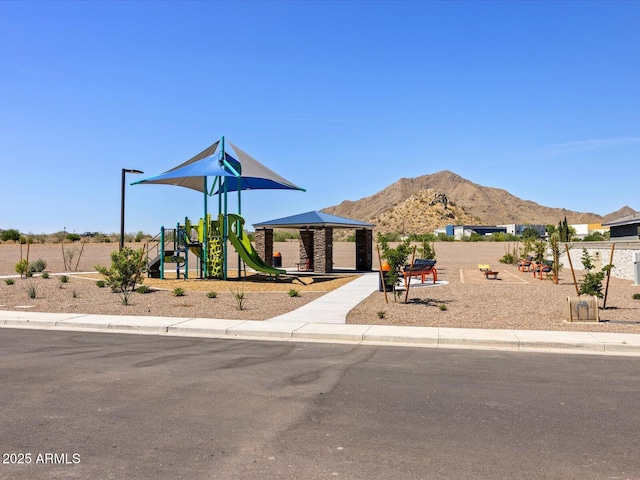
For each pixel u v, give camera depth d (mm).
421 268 24281
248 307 16516
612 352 10703
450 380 8367
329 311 15578
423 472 4992
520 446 5633
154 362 9594
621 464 5188
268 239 31750
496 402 7199
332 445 5645
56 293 19875
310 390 7766
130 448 5543
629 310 15398
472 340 11438
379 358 10039
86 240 76125
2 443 5684
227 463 5180
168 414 6641
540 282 24609
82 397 7348
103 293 19984
